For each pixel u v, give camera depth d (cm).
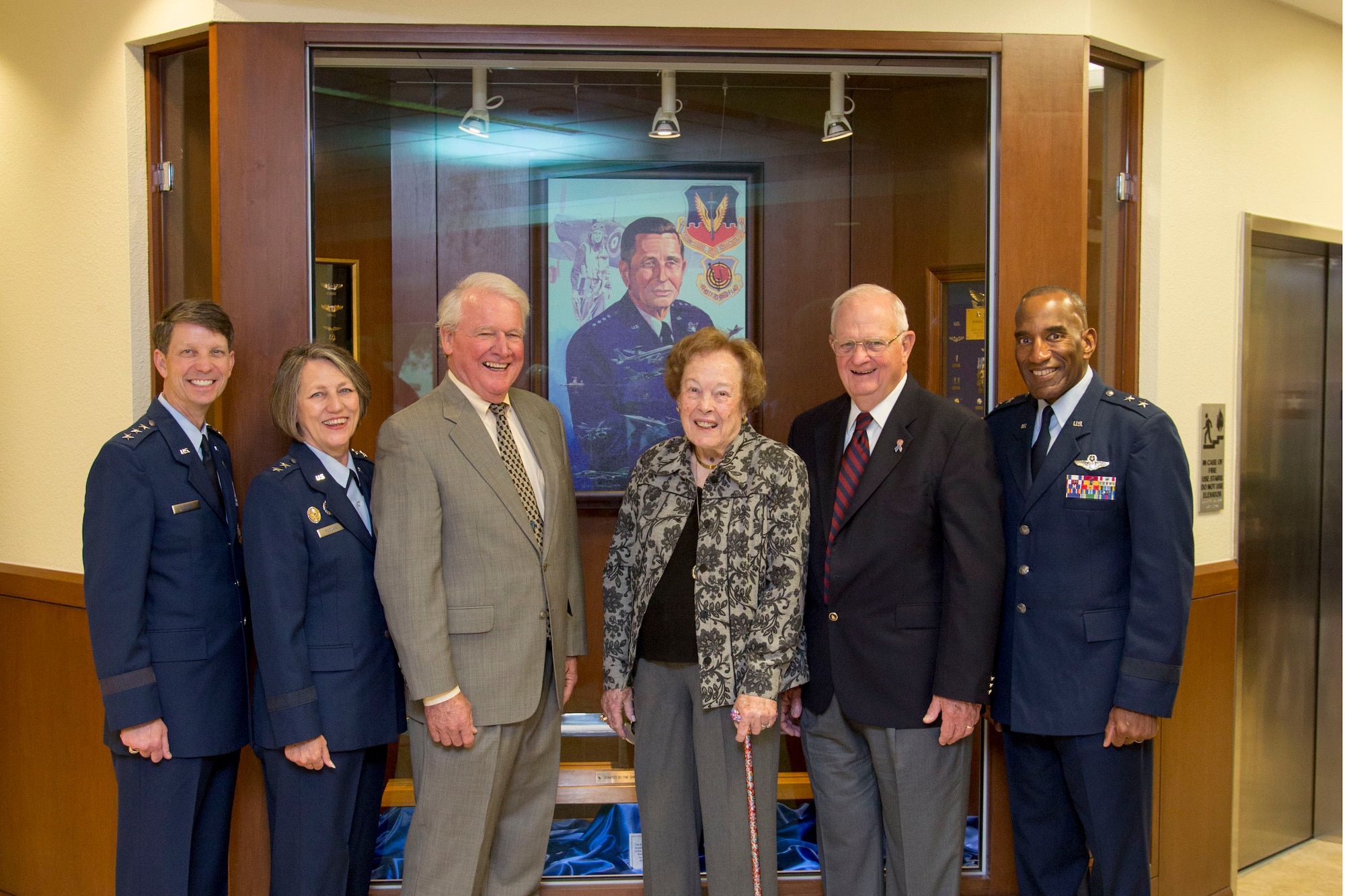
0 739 264
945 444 206
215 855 209
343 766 201
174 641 197
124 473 192
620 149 258
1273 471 302
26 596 257
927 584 206
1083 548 203
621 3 240
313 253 240
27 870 261
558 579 215
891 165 258
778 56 247
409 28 237
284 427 205
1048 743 216
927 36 244
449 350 210
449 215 254
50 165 258
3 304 267
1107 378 268
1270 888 289
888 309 208
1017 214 246
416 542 195
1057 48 245
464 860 202
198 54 247
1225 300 278
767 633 202
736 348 208
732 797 206
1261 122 286
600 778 260
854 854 219
